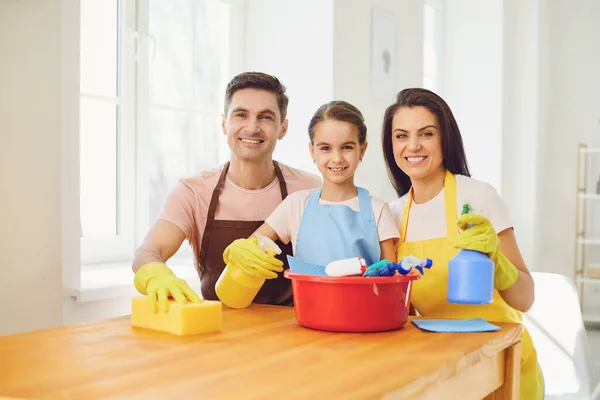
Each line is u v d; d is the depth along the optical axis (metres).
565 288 2.01
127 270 2.25
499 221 1.50
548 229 5.07
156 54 2.53
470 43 4.70
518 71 4.78
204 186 1.80
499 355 1.18
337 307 1.17
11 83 1.55
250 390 0.81
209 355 0.99
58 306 1.67
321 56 2.68
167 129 2.58
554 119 5.05
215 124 2.80
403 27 3.38
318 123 1.49
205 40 2.73
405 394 0.83
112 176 2.37
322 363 0.94
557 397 1.81
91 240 2.30
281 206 1.58
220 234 1.77
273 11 2.79
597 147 4.99
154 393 0.79
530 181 4.76
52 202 1.65
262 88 1.71
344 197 1.53
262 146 1.72
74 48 1.88
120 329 1.19
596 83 4.98
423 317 1.35
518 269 1.49
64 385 0.83
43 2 1.61
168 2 2.56
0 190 1.54
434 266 1.47
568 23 5.02
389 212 1.51
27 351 1.01
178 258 2.66
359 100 2.91
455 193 1.52
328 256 1.46
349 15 2.79
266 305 1.50
